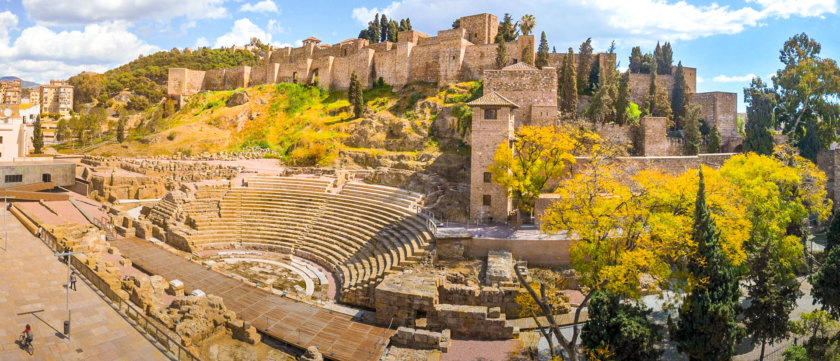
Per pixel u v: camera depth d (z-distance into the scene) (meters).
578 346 32.59
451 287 37.44
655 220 31.56
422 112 85.38
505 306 36.66
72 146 114.25
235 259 53.62
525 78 67.25
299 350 32.31
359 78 108.94
